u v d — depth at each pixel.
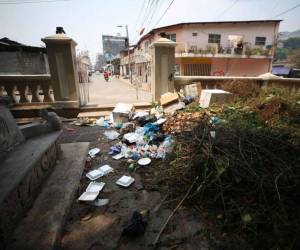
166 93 6.37
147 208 2.41
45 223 2.03
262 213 2.12
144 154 3.67
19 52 12.80
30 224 2.02
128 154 3.77
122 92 11.99
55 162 3.22
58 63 5.95
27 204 2.23
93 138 4.70
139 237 2.01
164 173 3.01
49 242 1.82
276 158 2.71
